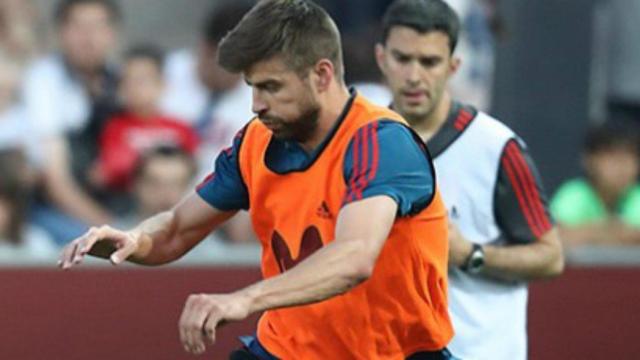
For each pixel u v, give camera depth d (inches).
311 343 523.5
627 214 959.0
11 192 928.3
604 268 781.9
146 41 1214.3
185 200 541.0
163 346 755.4
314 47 485.7
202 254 761.0
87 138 999.6
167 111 1010.7
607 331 781.9
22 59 1013.8
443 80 612.4
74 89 1010.1
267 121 491.8
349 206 474.6
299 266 457.7
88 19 1016.9
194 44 1205.7
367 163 485.1
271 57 480.7
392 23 611.5
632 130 1044.5
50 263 748.6
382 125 492.1
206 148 1014.4
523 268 617.3
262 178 514.9
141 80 1002.7
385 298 511.5
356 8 1123.3
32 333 746.2
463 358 623.8
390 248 504.4
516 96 1114.1
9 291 745.0
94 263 750.5
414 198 485.7
